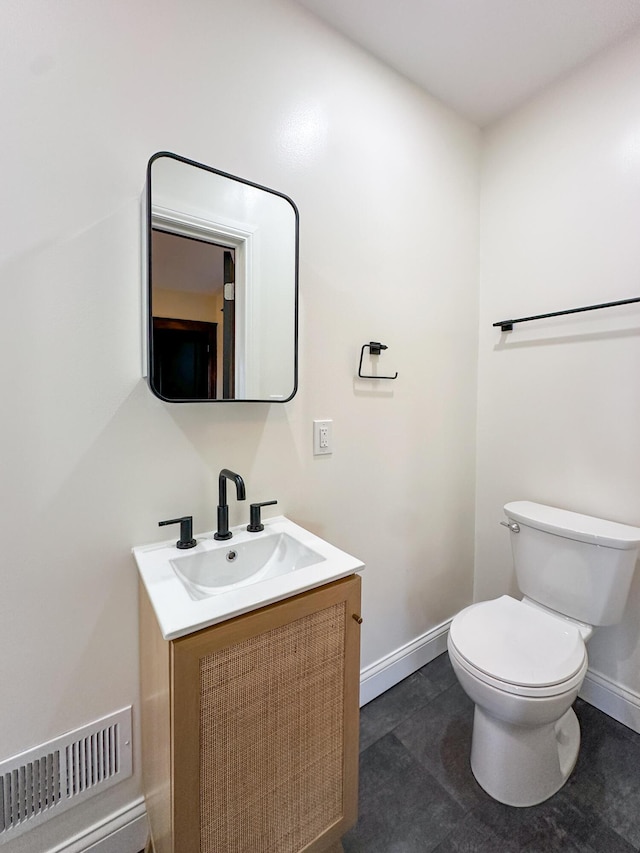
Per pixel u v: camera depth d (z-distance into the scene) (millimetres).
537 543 1525
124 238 983
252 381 1192
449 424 1843
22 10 842
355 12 1288
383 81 1493
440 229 1736
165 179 1018
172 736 720
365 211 1467
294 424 1323
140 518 1046
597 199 1513
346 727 971
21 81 847
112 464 1000
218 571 1074
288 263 1240
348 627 958
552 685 1068
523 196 1747
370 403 1535
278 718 849
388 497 1624
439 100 1690
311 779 916
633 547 1322
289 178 1257
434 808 1172
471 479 1974
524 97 1693
